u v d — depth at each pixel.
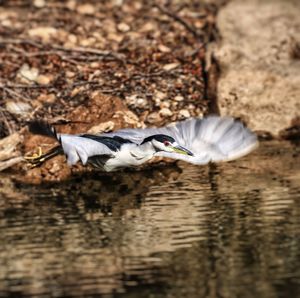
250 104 17.36
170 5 21.30
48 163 14.84
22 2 21.08
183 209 12.98
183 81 18.20
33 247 11.52
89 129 15.33
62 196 13.88
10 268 10.82
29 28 19.88
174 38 19.84
